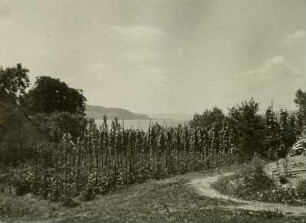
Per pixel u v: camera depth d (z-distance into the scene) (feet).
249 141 198.18
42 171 175.63
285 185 117.39
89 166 181.78
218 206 105.19
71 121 277.64
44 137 254.27
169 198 121.19
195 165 193.36
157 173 177.47
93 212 111.24
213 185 137.39
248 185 122.42
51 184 157.58
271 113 205.36
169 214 96.27
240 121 201.77
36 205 136.46
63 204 138.51
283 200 109.40
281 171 130.52
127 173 172.04
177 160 199.93
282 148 195.31
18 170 179.11
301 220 84.94
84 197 149.69
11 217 112.78
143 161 193.16
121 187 161.17
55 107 360.07
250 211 95.04
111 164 184.96
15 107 259.19
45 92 355.56
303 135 194.49
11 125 240.53
